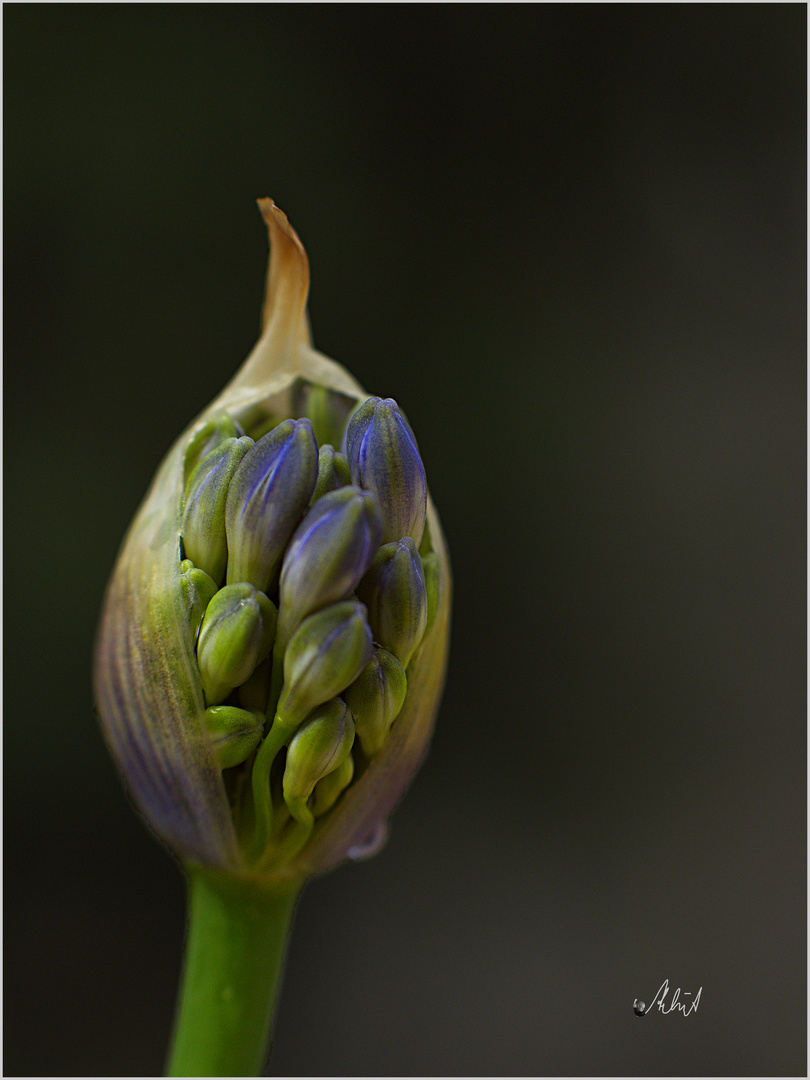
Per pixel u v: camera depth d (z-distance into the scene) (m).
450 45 1.00
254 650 0.35
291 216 0.93
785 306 1.03
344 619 0.35
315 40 0.97
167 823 0.36
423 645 0.36
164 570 0.36
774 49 1.05
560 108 1.01
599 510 0.96
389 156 0.97
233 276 0.92
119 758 0.36
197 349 0.90
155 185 0.90
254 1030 0.36
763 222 1.03
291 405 0.37
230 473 0.36
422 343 0.95
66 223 0.88
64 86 0.89
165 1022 0.79
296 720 0.35
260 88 0.94
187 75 0.93
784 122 1.04
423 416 0.93
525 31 1.01
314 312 0.92
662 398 1.00
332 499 0.35
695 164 1.02
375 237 0.95
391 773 0.36
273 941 0.36
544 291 0.98
